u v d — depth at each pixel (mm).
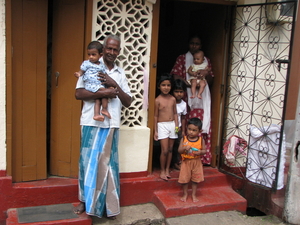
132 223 3436
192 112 4262
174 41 5664
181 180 3646
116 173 3244
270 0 3895
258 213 4418
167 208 3535
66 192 3504
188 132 3600
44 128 3514
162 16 6055
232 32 4066
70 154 3621
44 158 3557
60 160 3658
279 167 3691
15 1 3182
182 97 4227
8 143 3285
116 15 3461
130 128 3699
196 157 3637
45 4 3334
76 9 3375
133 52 3658
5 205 3318
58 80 3518
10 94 3215
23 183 3449
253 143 3861
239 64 4035
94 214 3119
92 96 2990
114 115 3148
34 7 3281
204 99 4246
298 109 3557
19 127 3379
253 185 3898
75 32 3408
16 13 3201
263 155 3781
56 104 3576
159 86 3828
